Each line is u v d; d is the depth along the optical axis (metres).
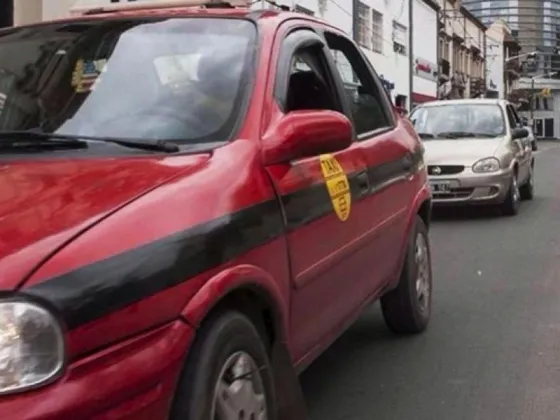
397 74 38.34
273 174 3.39
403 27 39.25
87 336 2.30
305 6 25.33
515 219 12.18
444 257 9.06
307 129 3.46
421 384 4.94
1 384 2.18
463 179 11.98
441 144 12.48
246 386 3.03
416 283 5.71
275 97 3.68
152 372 2.47
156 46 3.89
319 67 4.41
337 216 3.98
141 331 2.46
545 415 4.45
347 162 4.25
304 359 3.74
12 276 2.25
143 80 3.73
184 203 2.80
